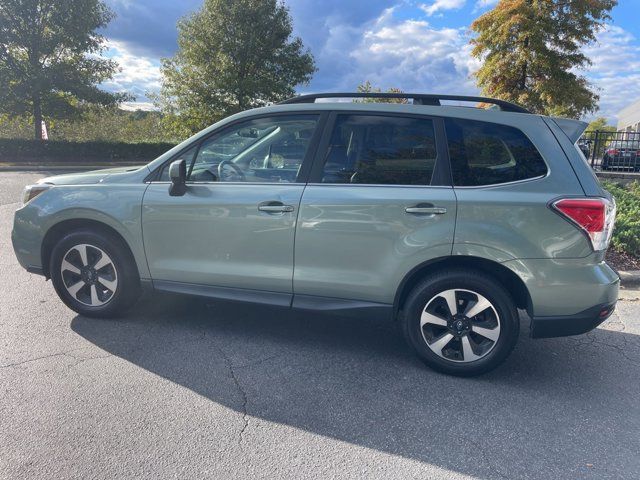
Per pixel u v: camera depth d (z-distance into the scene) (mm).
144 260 4160
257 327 4414
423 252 3531
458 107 3682
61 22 26219
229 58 31000
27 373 3451
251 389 3361
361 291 3709
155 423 2930
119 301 4293
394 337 4320
